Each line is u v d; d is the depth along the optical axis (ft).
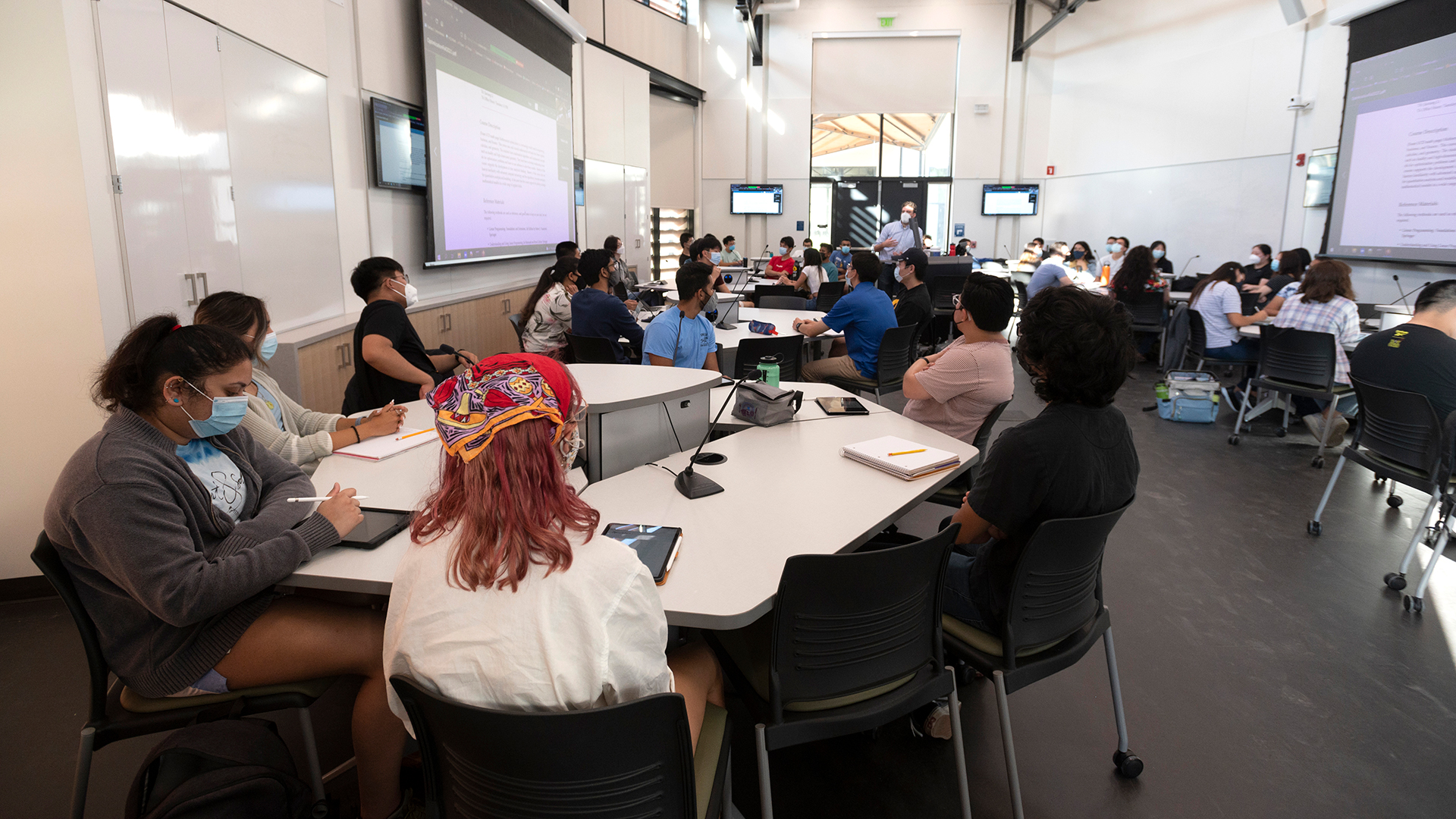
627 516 5.59
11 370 8.31
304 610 4.95
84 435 8.60
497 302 22.07
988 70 39.75
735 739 6.66
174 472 4.54
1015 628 5.24
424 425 7.54
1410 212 20.42
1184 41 31.24
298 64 12.73
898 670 5.00
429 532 3.21
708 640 5.56
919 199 41.86
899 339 14.53
